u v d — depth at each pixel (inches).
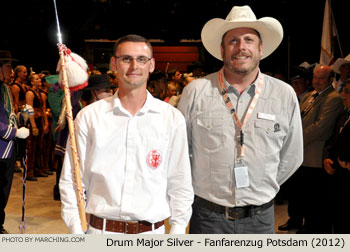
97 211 81.0
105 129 82.6
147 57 82.3
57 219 208.2
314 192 175.0
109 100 85.0
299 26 365.1
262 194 101.6
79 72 100.7
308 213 179.8
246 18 100.3
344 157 142.2
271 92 102.2
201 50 567.2
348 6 269.3
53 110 203.9
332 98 171.2
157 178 82.9
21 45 489.7
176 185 85.4
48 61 501.7
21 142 170.6
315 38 354.6
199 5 542.0
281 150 106.7
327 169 149.7
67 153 83.8
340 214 145.1
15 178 301.3
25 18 488.7
